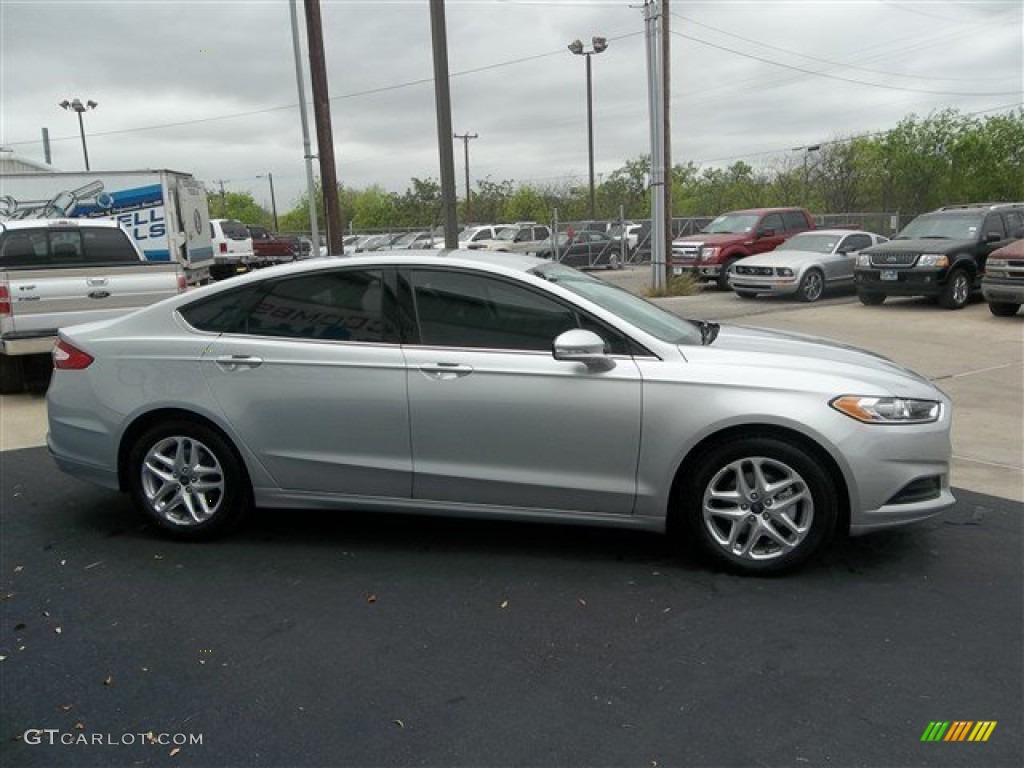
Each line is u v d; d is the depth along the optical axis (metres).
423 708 3.09
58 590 4.15
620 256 28.22
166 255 18.11
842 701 3.10
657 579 4.16
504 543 4.66
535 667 3.36
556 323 4.26
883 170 43.19
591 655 3.45
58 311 8.73
